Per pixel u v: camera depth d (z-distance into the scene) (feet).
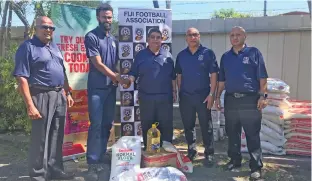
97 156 14.55
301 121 15.94
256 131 13.84
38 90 12.91
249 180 13.89
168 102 14.93
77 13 15.92
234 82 13.69
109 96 14.75
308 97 21.27
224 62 14.03
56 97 13.30
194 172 14.69
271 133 16.34
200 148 17.54
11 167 15.51
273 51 21.77
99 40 14.08
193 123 15.43
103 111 14.75
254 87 13.62
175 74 15.37
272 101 16.42
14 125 20.83
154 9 16.85
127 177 12.98
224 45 22.68
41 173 13.25
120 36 16.52
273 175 14.29
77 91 16.20
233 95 13.89
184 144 18.25
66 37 15.56
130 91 17.26
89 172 14.25
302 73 21.31
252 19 21.98
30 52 12.62
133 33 16.66
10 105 20.13
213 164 15.42
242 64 13.56
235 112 13.94
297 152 16.15
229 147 14.83
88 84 14.55
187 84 14.83
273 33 21.66
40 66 12.82
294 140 16.17
